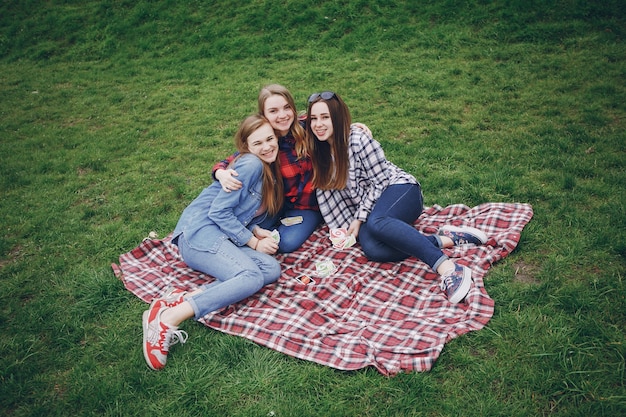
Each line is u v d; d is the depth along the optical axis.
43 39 12.73
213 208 3.67
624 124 5.93
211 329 3.37
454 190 5.05
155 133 7.62
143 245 4.40
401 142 6.33
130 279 3.96
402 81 8.31
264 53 10.52
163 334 3.05
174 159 6.67
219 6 12.23
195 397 2.83
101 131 7.97
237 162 3.76
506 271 3.66
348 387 2.80
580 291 3.31
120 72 10.77
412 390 2.73
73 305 3.74
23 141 7.83
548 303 3.27
